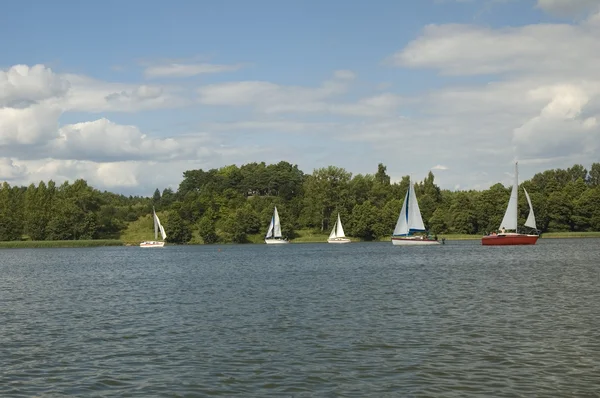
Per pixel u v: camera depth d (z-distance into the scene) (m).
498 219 162.25
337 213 186.00
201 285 53.28
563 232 163.75
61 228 181.75
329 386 19.45
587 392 18.45
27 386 20.14
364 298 40.53
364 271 65.50
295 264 81.88
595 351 23.52
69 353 24.89
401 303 37.62
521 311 33.47
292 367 21.81
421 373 20.75
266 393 18.86
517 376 20.20
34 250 165.00
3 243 170.88
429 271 63.09
